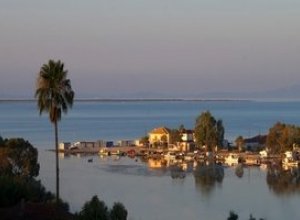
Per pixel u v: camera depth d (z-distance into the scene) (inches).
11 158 4948.3
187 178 7367.1
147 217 4594.0
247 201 5526.6
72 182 6658.5
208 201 5506.9
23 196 3516.2
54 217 3134.8
